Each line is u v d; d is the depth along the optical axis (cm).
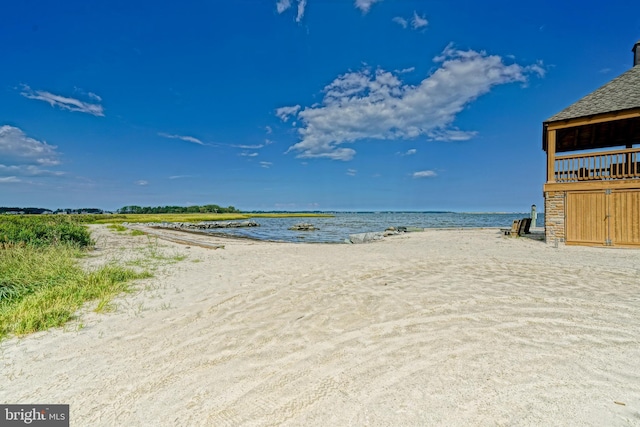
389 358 357
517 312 498
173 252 1295
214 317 506
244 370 340
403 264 920
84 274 757
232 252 1284
